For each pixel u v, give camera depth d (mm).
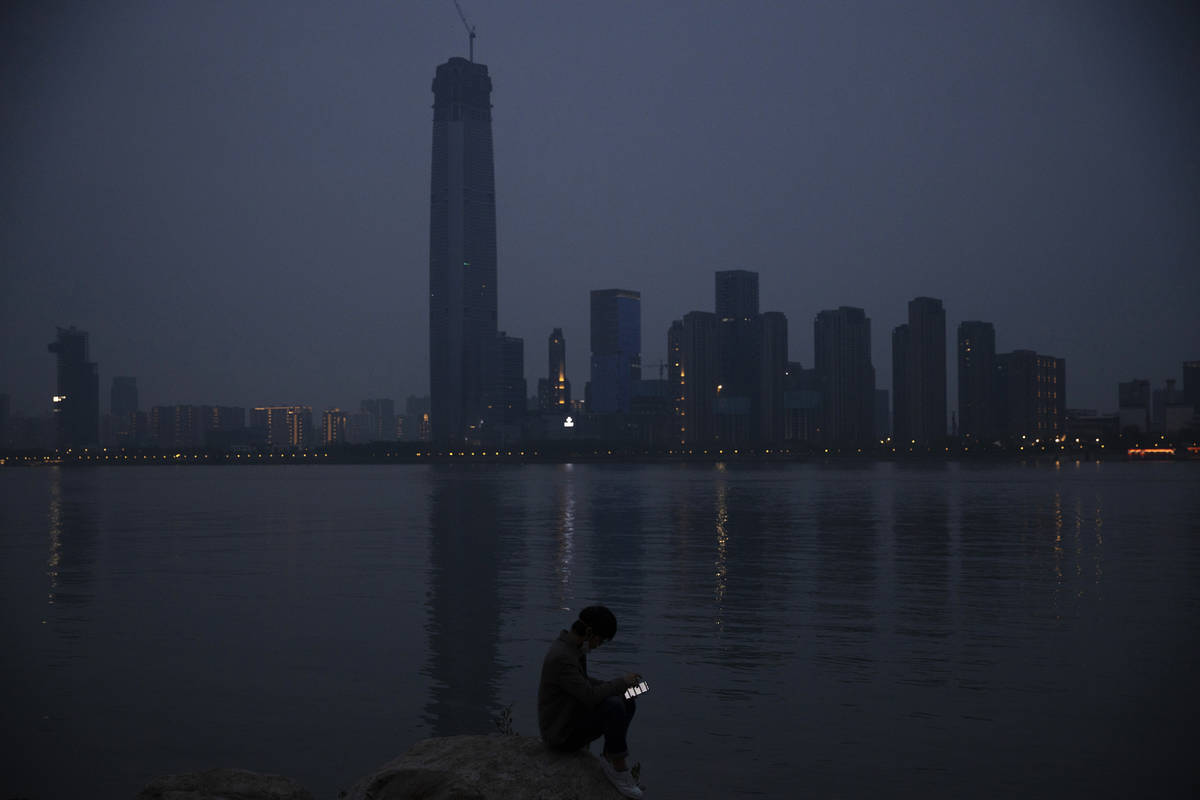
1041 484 166375
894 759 17922
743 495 127125
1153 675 23438
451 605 35156
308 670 25078
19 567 47594
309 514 91500
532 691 23000
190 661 26016
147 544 60312
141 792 9930
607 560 49656
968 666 24562
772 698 21859
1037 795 16234
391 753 18797
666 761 17953
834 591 37719
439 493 141750
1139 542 57844
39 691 22984
